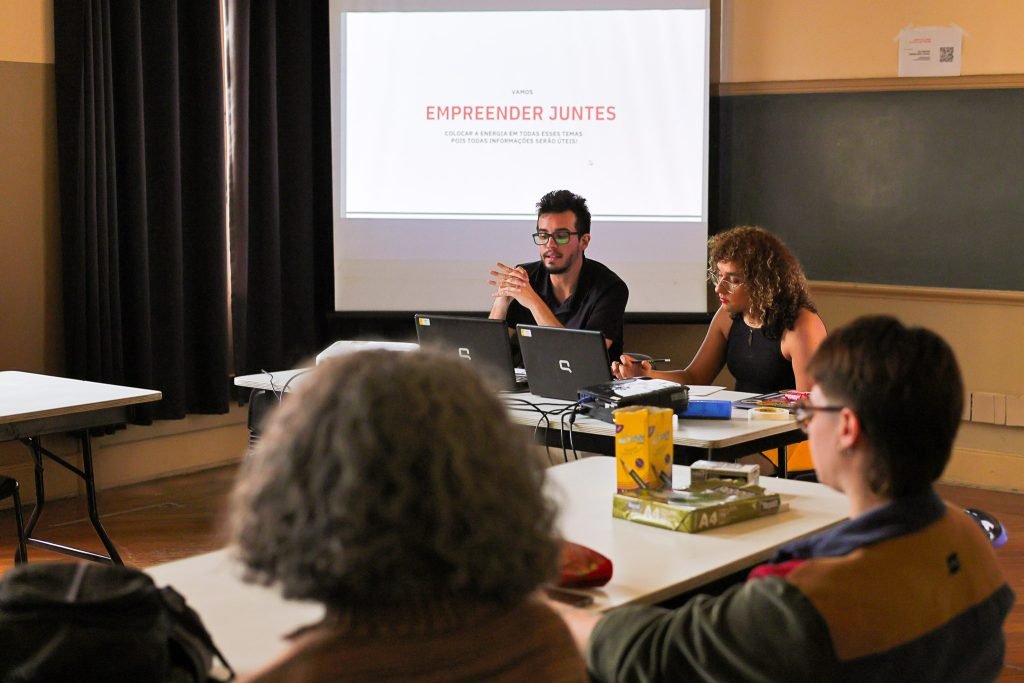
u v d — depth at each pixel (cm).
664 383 302
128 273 465
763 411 303
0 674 120
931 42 484
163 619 125
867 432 122
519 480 84
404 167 530
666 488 209
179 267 480
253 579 85
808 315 344
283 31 518
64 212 446
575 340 320
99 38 443
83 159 445
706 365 371
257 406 373
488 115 525
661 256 528
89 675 119
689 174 523
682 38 518
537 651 88
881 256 507
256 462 85
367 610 83
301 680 82
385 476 79
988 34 474
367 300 538
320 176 543
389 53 525
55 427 311
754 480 216
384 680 82
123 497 467
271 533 81
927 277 497
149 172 473
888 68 495
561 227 401
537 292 420
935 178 491
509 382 344
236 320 511
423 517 80
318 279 549
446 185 530
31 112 445
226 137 503
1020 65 468
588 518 201
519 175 528
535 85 524
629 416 207
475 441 83
